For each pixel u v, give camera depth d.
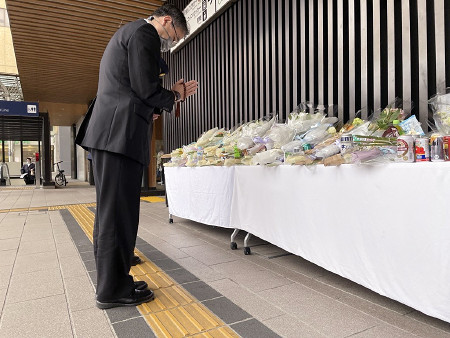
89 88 10.34
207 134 3.48
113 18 5.88
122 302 1.66
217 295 1.79
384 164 1.43
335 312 1.57
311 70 3.02
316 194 1.83
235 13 4.15
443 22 2.05
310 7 3.02
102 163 1.60
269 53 3.58
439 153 1.30
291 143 2.12
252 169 2.44
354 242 1.60
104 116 1.61
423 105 2.15
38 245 2.98
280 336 1.36
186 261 2.43
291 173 2.02
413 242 1.32
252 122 3.15
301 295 1.78
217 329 1.42
